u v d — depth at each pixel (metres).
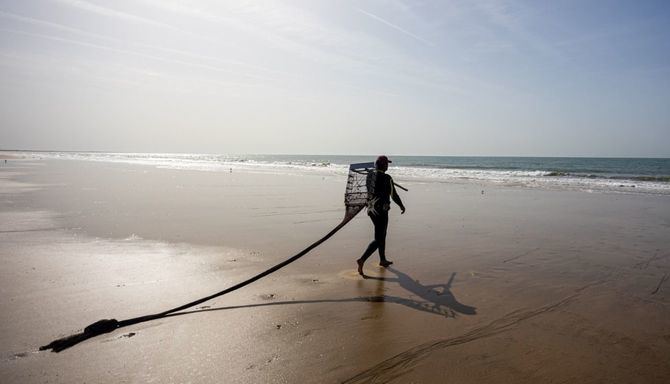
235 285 4.64
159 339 3.49
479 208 12.38
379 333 3.62
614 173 39.78
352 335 3.58
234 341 3.46
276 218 10.23
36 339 3.48
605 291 4.76
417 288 4.89
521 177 27.69
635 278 5.27
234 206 12.34
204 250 6.76
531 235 8.17
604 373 2.97
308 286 4.95
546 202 13.95
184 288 4.84
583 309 4.20
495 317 3.99
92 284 4.93
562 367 3.05
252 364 3.09
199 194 15.69
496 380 2.88
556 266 5.86
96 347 3.34
